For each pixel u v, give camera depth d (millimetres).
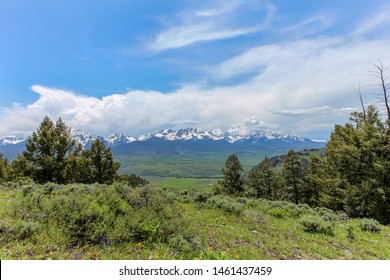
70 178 33406
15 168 33469
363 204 30703
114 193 10398
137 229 8078
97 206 8531
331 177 41312
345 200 32594
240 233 11047
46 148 34312
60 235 7309
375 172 30766
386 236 14250
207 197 17984
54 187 15758
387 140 31688
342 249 10711
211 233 10398
